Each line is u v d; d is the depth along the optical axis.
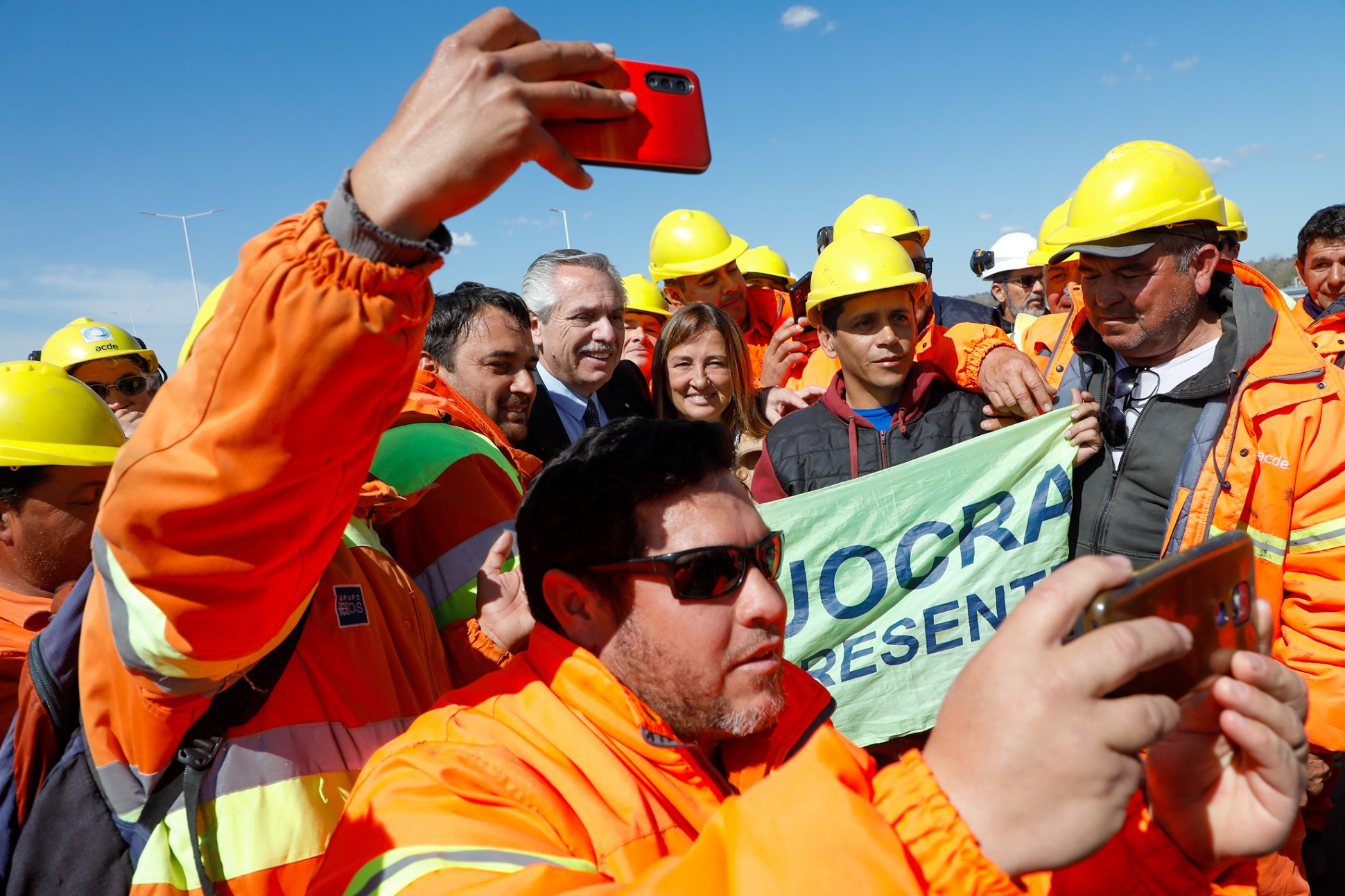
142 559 0.99
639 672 1.30
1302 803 0.81
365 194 0.87
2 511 1.88
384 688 1.62
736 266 6.14
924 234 5.39
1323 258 5.32
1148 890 0.92
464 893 0.89
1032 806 0.63
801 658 2.92
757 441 4.20
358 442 0.99
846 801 0.69
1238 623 0.81
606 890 0.81
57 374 2.00
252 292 0.88
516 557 2.15
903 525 2.90
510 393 3.01
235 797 1.42
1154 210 2.48
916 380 3.20
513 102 0.86
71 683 1.47
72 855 1.38
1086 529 2.83
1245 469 2.47
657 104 1.04
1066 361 3.07
